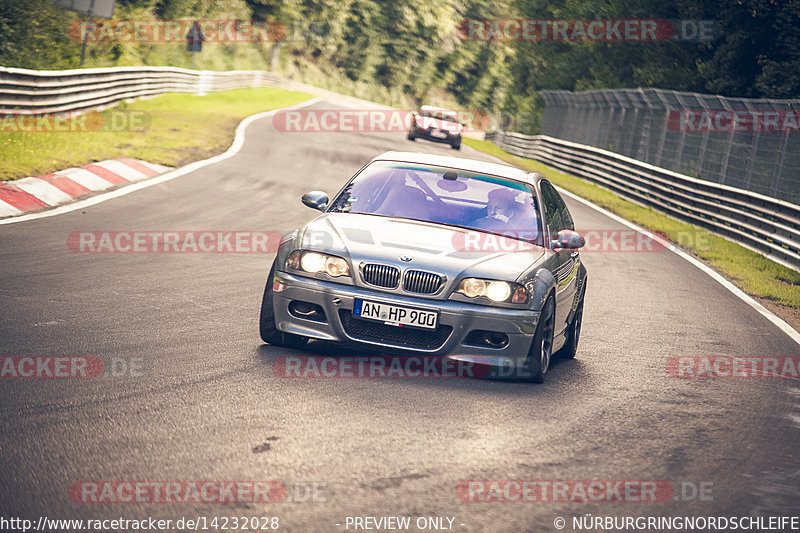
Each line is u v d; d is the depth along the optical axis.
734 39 73.12
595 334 19.47
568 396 13.58
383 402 12.00
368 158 56.84
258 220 30.09
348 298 13.66
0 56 64.00
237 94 95.31
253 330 15.88
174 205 30.98
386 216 15.41
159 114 60.06
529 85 129.88
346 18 186.50
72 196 29.73
